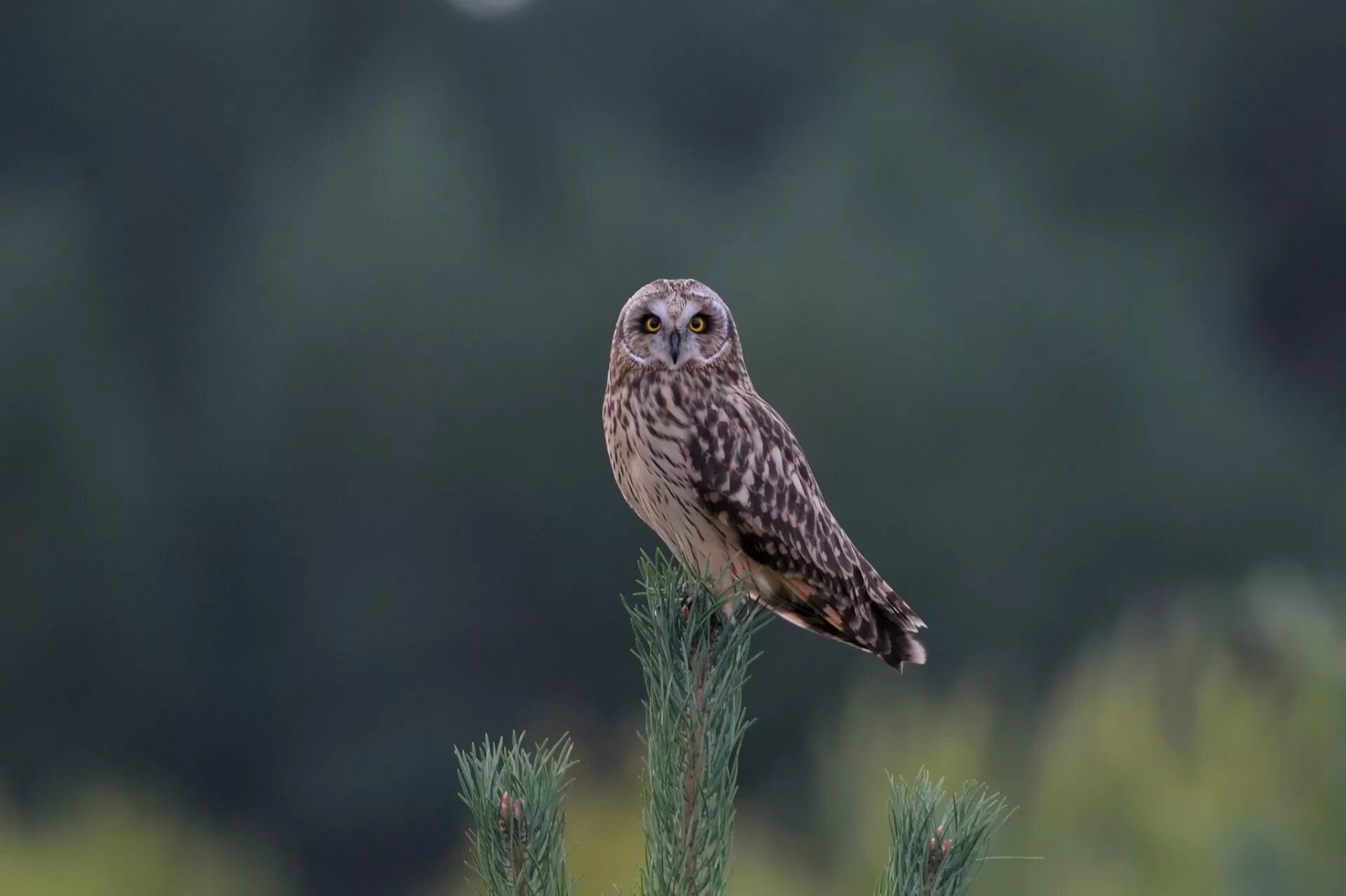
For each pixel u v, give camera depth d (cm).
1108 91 4275
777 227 3456
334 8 4575
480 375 3353
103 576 3325
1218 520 3247
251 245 3822
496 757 430
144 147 4238
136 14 4191
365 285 3347
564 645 3447
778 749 2962
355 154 3584
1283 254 4756
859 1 4669
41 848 1526
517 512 3400
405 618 3422
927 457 3120
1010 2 4250
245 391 3491
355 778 3338
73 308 3506
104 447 3362
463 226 3462
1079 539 3203
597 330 3388
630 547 3416
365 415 3350
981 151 3878
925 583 3122
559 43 4722
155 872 1555
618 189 3597
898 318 3167
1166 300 3600
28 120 4247
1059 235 3762
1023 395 3228
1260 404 3669
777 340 3109
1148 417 3309
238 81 4278
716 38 4738
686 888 441
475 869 426
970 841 418
